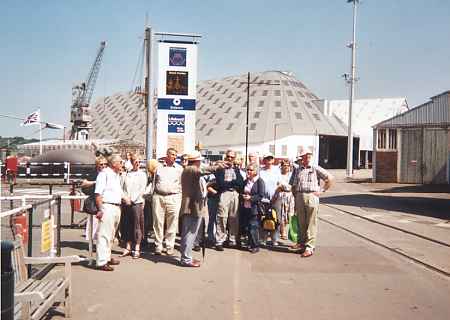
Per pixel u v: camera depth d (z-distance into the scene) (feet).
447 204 76.89
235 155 34.50
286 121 288.30
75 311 19.80
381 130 134.41
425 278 26.58
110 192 27.07
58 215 26.91
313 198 32.14
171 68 49.39
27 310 15.76
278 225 35.81
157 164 34.17
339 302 21.76
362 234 42.96
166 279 25.43
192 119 49.60
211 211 36.19
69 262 19.33
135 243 30.86
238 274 26.84
